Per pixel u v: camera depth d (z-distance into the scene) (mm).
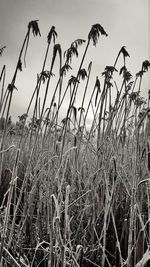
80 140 2803
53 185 2469
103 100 2826
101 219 2627
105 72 2834
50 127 2887
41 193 2521
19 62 2105
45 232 2512
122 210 2705
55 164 2725
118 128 2932
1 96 2424
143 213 2535
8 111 2234
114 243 2445
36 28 2068
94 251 2355
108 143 2887
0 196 3408
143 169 2363
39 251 2312
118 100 2875
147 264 1777
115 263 2240
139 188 2277
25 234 2482
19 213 3160
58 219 1703
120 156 3010
